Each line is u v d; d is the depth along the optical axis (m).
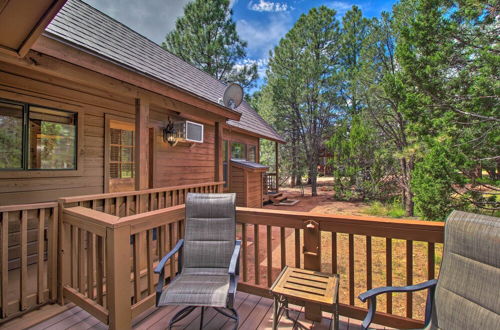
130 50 4.96
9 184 3.15
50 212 2.30
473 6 4.33
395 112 9.38
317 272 2.08
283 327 2.04
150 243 2.24
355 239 5.98
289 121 15.45
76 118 3.88
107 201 2.88
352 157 11.38
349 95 13.73
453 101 4.83
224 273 2.27
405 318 1.97
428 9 4.86
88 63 2.75
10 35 1.75
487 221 1.40
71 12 4.19
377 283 3.81
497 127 4.53
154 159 5.27
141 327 2.02
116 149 5.76
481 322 1.30
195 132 5.70
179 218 2.59
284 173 16.12
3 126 3.14
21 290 2.10
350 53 15.72
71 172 3.78
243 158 10.36
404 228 1.96
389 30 9.58
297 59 14.13
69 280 2.32
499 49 4.52
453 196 4.68
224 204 2.46
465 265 1.43
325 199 12.55
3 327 1.95
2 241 2.00
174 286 1.95
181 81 6.01
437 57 4.61
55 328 1.97
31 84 3.36
